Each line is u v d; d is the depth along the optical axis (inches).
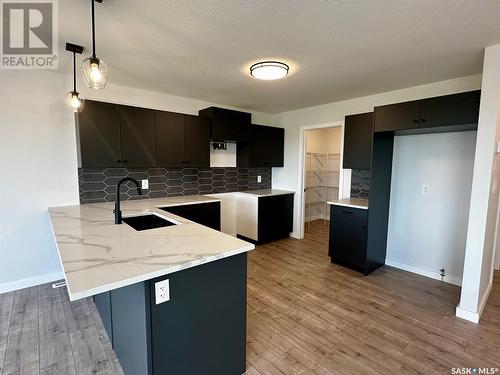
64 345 76.2
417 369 67.9
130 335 57.2
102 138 114.7
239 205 178.2
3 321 87.7
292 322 88.2
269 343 77.7
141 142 125.3
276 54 89.4
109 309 73.5
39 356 72.0
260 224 166.1
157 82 120.7
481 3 60.2
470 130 109.9
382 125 114.6
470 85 109.1
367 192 144.8
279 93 137.8
